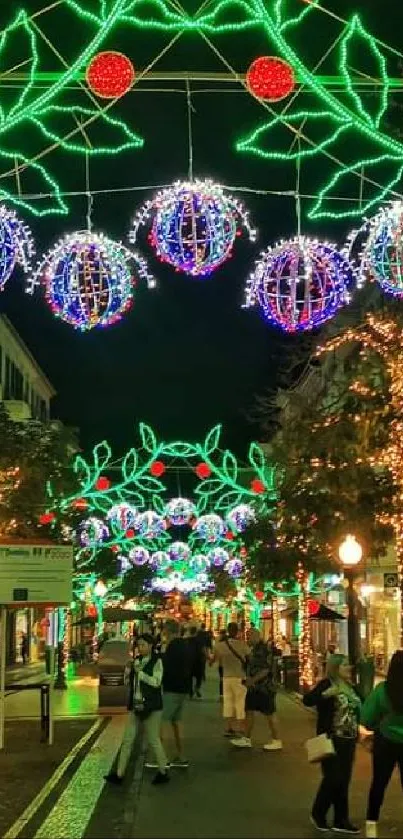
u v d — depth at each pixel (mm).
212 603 64625
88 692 34375
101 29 7891
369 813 10273
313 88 8164
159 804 12227
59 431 29859
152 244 8508
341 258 9250
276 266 9219
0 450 26344
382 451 17953
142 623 23109
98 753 17188
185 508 35969
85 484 33344
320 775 14727
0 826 10836
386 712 10383
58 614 35594
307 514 20797
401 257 8914
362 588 35625
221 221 8469
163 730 21562
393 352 17859
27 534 26406
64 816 11398
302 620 30500
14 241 8633
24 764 15711
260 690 18109
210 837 10016
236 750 17969
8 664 52156
